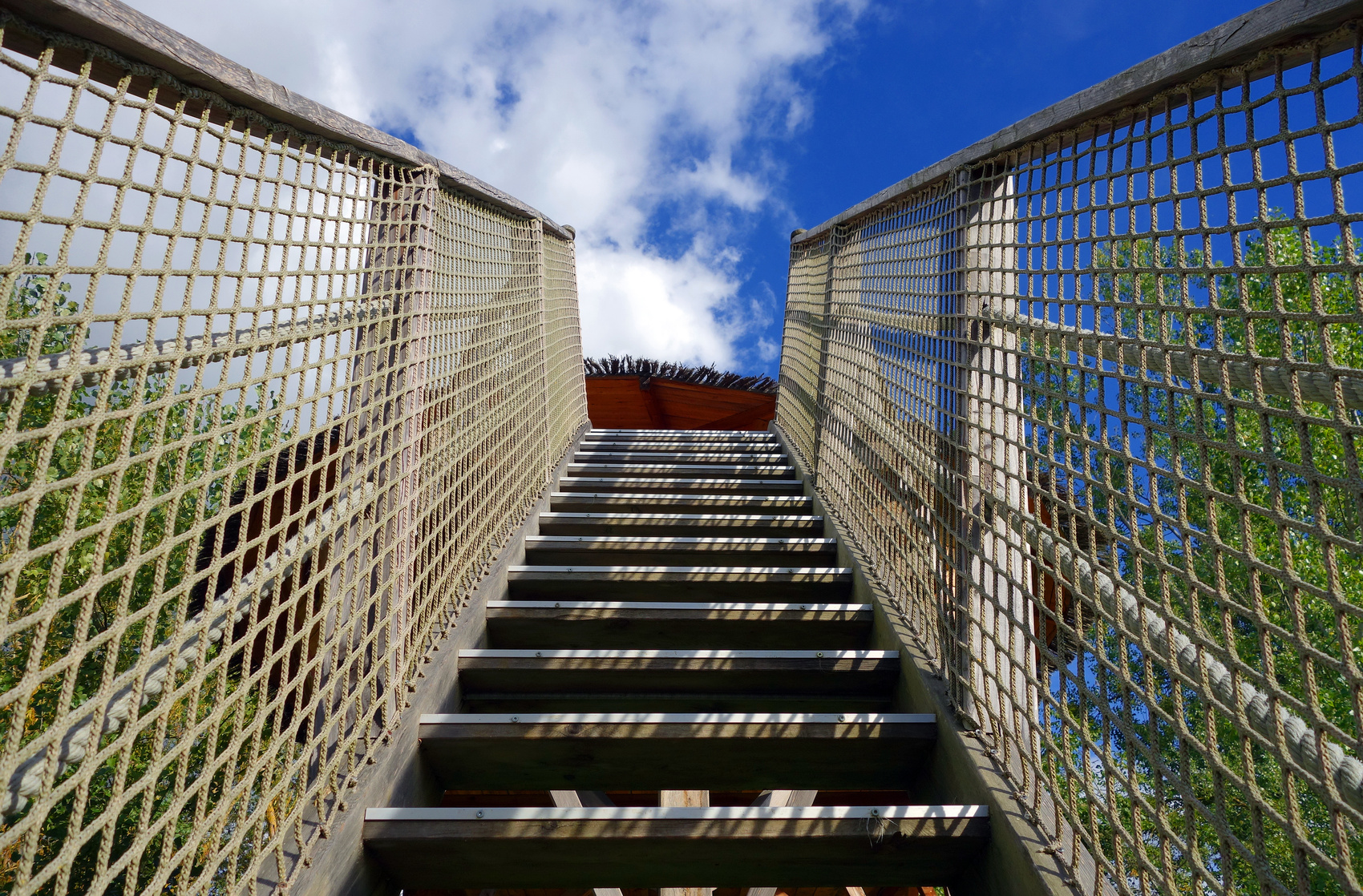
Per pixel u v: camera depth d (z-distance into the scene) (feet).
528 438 11.32
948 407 6.93
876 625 7.97
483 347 8.95
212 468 3.60
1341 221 2.76
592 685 7.38
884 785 6.52
